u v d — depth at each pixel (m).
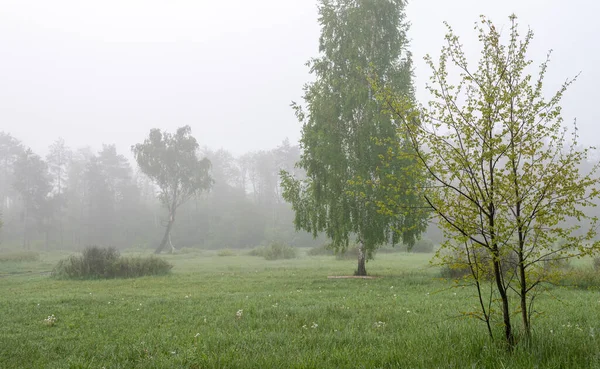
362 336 7.21
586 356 5.11
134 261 28.03
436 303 11.58
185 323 9.45
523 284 5.75
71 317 10.46
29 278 27.67
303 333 7.79
